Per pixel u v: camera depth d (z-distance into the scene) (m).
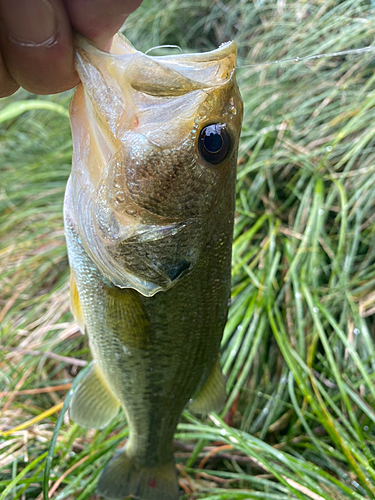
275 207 0.29
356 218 0.26
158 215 0.11
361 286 0.25
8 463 0.20
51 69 0.09
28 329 0.27
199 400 0.17
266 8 0.35
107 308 0.13
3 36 0.09
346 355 0.23
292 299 0.25
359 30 0.27
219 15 0.39
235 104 0.11
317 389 0.23
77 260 0.13
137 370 0.14
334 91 0.28
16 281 0.30
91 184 0.11
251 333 0.23
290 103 0.30
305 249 0.25
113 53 0.11
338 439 0.19
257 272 0.26
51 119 0.40
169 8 0.39
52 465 0.21
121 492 0.18
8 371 0.25
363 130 0.28
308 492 0.18
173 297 0.13
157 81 0.10
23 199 0.35
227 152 0.11
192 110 0.10
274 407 0.23
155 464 0.18
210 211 0.12
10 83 0.10
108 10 0.09
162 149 0.11
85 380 0.16
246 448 0.19
